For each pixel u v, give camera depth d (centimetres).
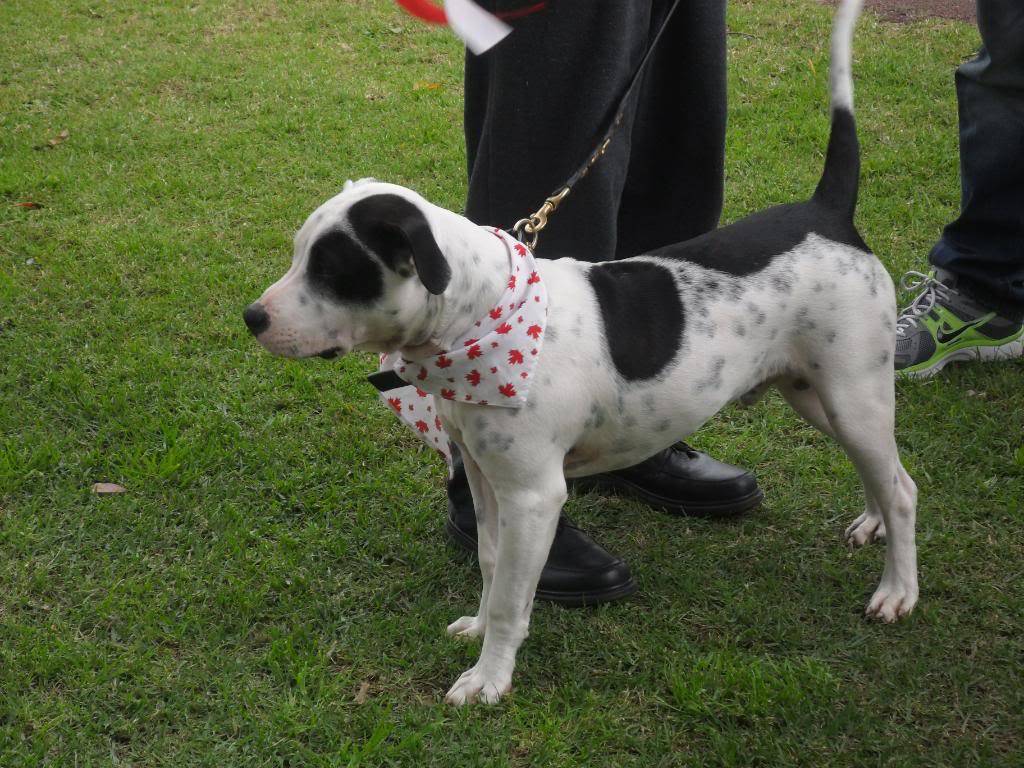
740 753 248
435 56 765
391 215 226
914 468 355
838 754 248
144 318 441
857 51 731
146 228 520
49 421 377
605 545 330
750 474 343
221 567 311
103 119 652
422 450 371
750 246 270
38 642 279
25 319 438
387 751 248
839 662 280
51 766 244
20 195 551
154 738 254
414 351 247
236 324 437
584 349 250
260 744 250
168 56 759
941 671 274
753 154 589
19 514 330
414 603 303
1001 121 378
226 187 566
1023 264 396
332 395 394
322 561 317
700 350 261
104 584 304
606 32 283
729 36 771
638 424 262
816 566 319
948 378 408
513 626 262
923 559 316
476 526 317
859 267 273
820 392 278
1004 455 360
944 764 245
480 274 240
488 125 303
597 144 291
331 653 282
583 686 273
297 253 235
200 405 386
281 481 348
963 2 827
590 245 301
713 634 291
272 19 838
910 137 607
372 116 659
